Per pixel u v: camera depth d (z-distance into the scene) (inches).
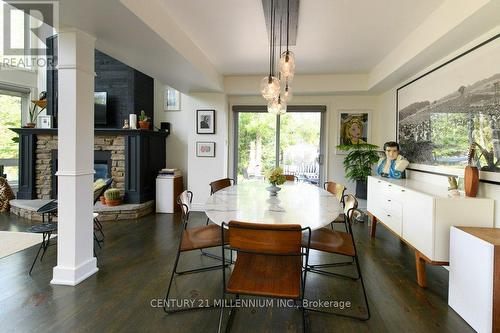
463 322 75.5
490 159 87.5
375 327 73.2
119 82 196.2
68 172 92.1
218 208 83.0
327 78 185.0
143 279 97.3
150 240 138.0
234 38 126.1
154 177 206.7
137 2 81.7
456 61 106.2
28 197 193.2
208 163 199.5
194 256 118.0
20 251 121.3
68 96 91.4
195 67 134.4
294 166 210.7
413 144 141.3
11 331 69.2
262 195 104.3
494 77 86.7
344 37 123.0
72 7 76.9
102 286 92.0
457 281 79.3
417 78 138.3
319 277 101.3
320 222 69.4
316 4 95.1
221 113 197.2
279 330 71.7
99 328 71.0
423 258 93.1
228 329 71.1
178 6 98.2
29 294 86.4
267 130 212.7
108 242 134.9
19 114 224.4
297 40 126.8
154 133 202.1
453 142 107.5
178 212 198.2
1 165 211.2
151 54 115.4
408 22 107.6
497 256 66.9
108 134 189.0
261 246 60.9
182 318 75.7
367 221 177.5
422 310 80.9
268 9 99.0
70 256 93.2
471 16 80.4
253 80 192.2
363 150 183.6
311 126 208.7
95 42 102.5
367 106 199.5
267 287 60.8
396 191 116.7
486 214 86.2
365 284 96.0
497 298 67.0
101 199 185.0
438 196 89.0
